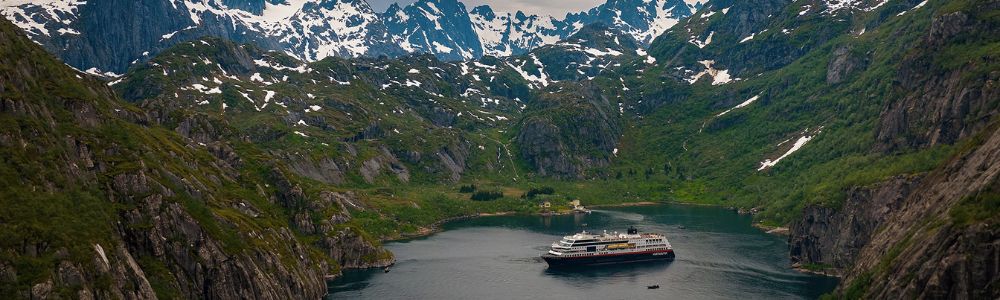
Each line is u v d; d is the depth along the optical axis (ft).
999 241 544.62
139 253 648.79
